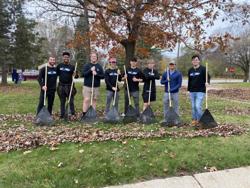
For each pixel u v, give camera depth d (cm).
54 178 617
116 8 1677
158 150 726
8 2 3119
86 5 1781
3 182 604
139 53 1875
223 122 1062
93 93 1077
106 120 1018
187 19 1703
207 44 1772
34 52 3319
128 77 1092
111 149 725
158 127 962
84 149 724
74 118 1127
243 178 648
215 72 7781
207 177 646
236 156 721
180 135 848
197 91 996
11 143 782
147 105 1091
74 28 1998
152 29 1727
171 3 1662
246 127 994
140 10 1667
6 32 3173
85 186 604
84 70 1075
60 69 1102
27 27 3181
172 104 1055
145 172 648
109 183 616
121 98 1711
